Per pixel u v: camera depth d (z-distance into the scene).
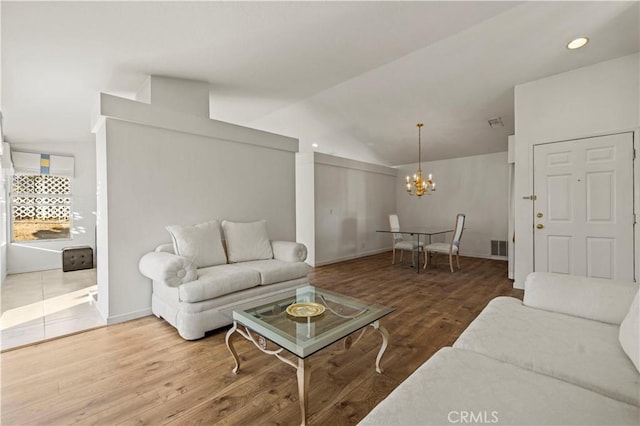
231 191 3.58
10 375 1.84
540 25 2.51
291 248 3.34
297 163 5.76
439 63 3.27
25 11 1.86
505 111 4.54
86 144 5.49
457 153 6.55
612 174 3.02
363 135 6.02
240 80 3.37
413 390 0.99
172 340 2.33
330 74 3.30
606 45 2.77
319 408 1.54
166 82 3.13
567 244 3.31
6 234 4.69
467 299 3.42
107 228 2.67
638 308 1.15
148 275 2.58
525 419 0.85
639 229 2.87
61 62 2.59
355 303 2.07
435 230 5.76
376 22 2.38
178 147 3.12
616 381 1.02
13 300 3.35
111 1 1.85
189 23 2.17
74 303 3.24
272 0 1.99
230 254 3.18
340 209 6.08
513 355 1.21
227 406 1.55
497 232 6.25
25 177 5.01
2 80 2.81
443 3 2.19
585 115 3.16
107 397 1.63
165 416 1.48
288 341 1.48
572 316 1.58
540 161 3.47
